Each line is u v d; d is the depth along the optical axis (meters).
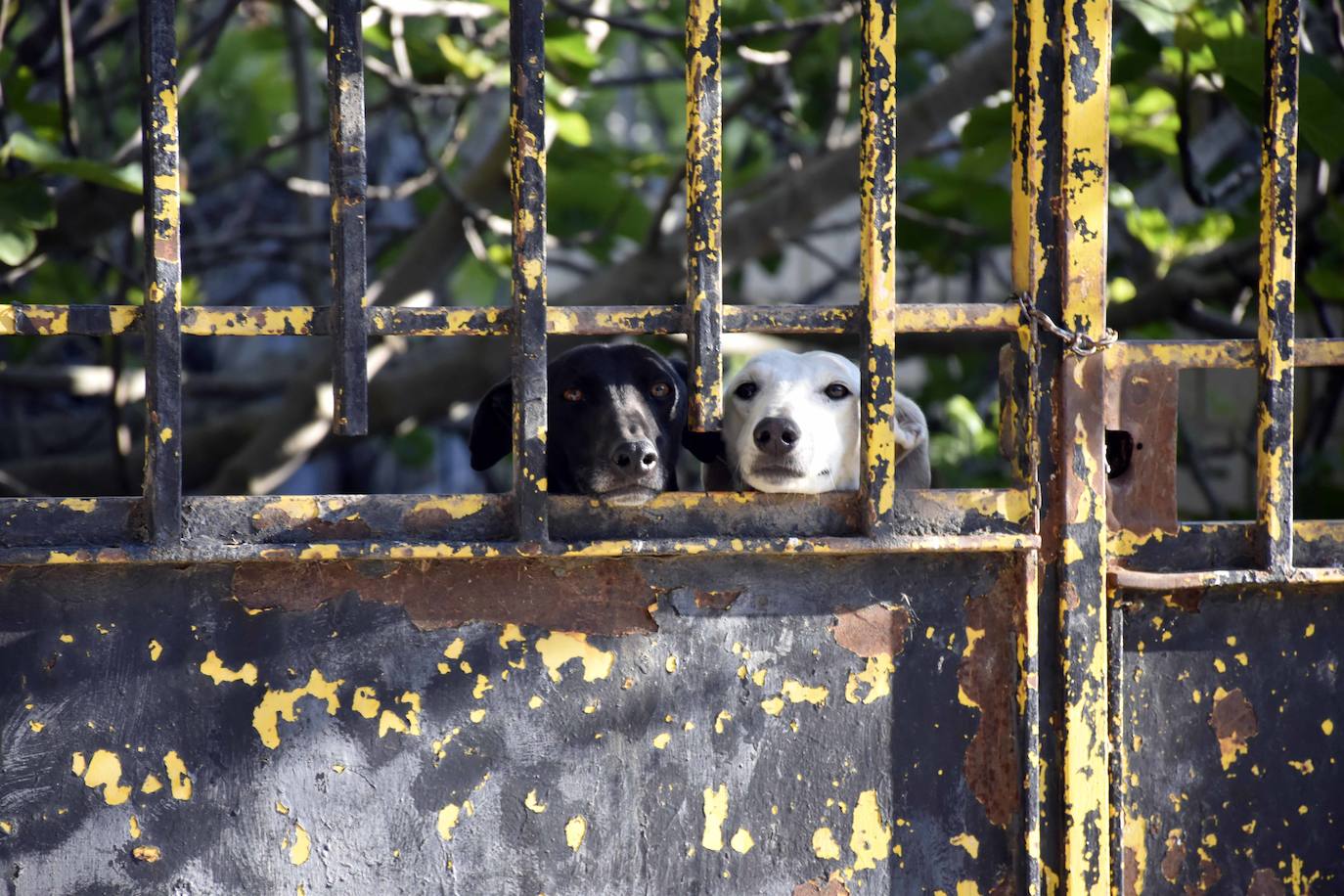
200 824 4.38
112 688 4.33
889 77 4.50
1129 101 9.25
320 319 4.38
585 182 12.14
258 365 15.52
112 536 4.29
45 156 6.83
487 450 6.73
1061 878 4.77
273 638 4.41
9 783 4.28
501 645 4.53
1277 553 4.82
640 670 4.60
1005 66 9.49
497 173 10.77
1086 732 4.72
